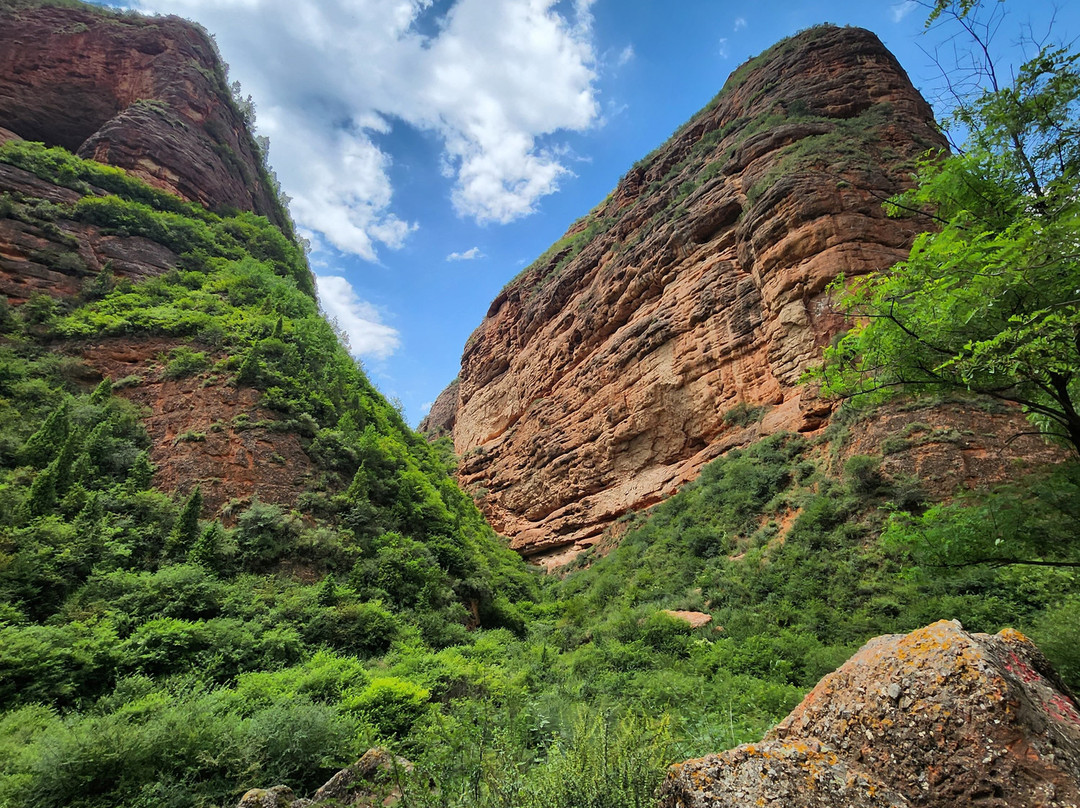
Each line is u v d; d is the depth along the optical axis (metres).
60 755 7.53
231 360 28.61
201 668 12.99
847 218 28.00
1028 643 3.65
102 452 21.78
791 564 18.69
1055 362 5.09
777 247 29.91
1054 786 2.44
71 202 40.28
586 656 16.34
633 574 26.88
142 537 18.11
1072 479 6.16
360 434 29.72
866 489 19.41
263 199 70.50
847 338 7.25
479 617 24.38
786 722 3.78
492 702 10.82
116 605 14.47
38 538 15.80
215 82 66.19
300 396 28.61
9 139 48.81
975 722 2.76
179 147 53.53
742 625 16.44
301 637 15.55
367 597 19.53
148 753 8.01
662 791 3.23
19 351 28.03
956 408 19.50
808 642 14.02
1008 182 6.18
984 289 5.41
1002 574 13.01
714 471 29.52
